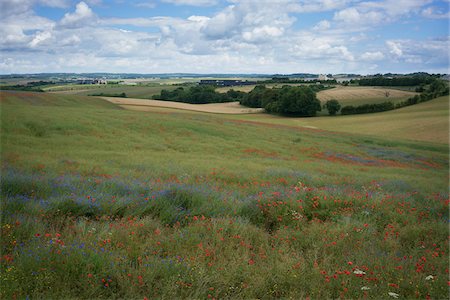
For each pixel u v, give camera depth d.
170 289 5.12
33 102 63.28
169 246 6.66
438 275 6.17
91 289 4.96
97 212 8.64
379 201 11.38
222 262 6.14
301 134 48.94
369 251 7.19
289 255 6.70
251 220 9.32
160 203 9.41
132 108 85.19
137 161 22.14
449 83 134.12
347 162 32.91
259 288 5.50
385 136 61.47
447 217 10.82
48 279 4.99
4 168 13.84
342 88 149.75
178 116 53.38
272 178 17.58
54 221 7.66
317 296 5.38
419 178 23.06
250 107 118.62
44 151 23.66
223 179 16.70
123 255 5.99
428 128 66.75
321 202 10.81
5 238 6.18
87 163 19.06
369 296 5.50
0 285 4.64
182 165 20.98
